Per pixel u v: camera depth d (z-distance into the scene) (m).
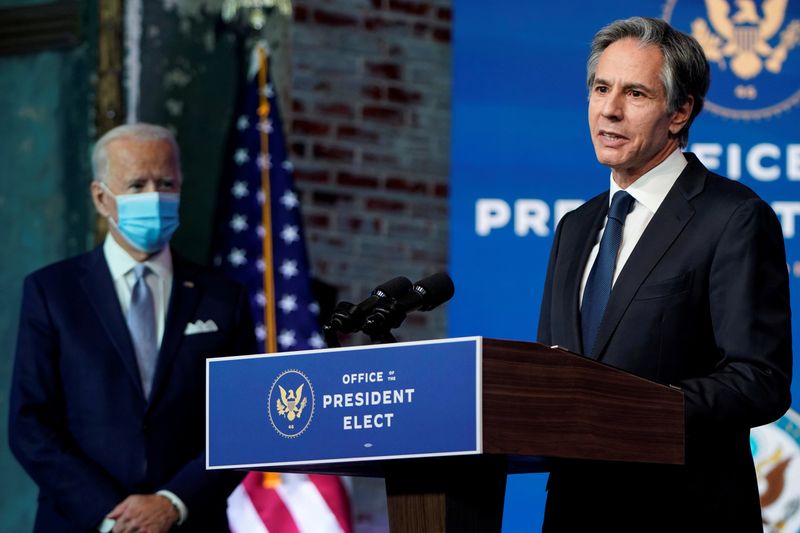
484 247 8.48
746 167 8.55
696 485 3.86
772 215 4.07
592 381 3.33
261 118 8.52
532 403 3.20
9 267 8.73
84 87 8.73
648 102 4.12
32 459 5.98
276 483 7.83
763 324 3.90
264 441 3.41
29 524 8.37
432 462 3.28
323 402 3.33
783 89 8.62
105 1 8.66
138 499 5.88
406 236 8.80
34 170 8.77
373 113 8.84
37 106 8.82
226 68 8.77
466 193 8.52
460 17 8.64
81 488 5.88
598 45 4.28
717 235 3.99
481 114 8.56
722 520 3.85
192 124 8.69
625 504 3.85
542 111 8.57
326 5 8.86
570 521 3.90
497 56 8.61
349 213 8.74
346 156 8.78
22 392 6.13
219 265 8.26
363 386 3.27
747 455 3.96
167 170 6.58
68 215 8.68
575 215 4.45
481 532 3.36
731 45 8.65
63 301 6.30
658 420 3.46
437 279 3.72
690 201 4.09
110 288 6.38
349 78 8.84
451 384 3.14
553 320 4.22
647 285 3.98
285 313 8.18
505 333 8.44
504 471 3.49
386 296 3.66
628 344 3.95
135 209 6.45
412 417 3.19
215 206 8.60
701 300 3.97
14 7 8.89
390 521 3.40
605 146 4.17
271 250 8.27
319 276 8.62
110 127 8.58
